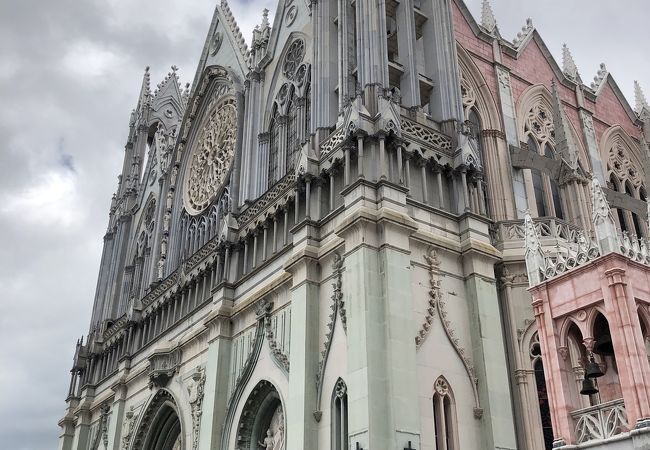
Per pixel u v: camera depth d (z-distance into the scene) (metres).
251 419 33.69
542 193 39.47
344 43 35.66
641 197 47.09
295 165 35.66
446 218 31.55
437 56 36.22
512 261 32.12
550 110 43.75
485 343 29.02
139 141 68.88
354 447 24.78
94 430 52.84
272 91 44.62
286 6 45.47
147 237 59.12
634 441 16.70
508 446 27.41
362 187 29.17
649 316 18.67
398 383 25.42
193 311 42.16
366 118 31.17
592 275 19.28
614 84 50.19
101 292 62.75
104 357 55.81
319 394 28.44
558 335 19.83
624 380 17.52
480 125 39.12
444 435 26.70
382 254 27.83
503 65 41.75
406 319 26.91
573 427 18.55
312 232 31.83
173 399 41.31
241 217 40.25
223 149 50.22
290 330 32.06
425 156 32.16
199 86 54.78
